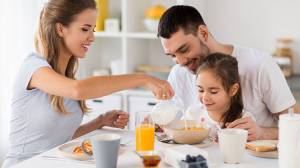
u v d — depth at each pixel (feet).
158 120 5.46
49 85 5.47
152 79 5.29
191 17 6.00
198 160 4.08
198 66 6.23
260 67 6.35
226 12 10.73
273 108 6.40
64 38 6.15
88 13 6.09
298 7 10.21
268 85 6.33
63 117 6.14
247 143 5.02
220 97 5.96
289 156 4.07
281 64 9.84
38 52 6.35
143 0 11.44
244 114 6.06
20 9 10.85
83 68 11.39
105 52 12.11
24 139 6.12
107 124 6.43
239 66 6.49
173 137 5.16
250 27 10.60
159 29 6.06
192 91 6.93
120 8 11.59
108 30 11.01
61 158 4.85
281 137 4.13
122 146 5.23
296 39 10.32
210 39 6.39
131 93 10.55
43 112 6.03
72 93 5.20
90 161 4.74
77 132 6.40
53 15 6.05
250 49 6.64
